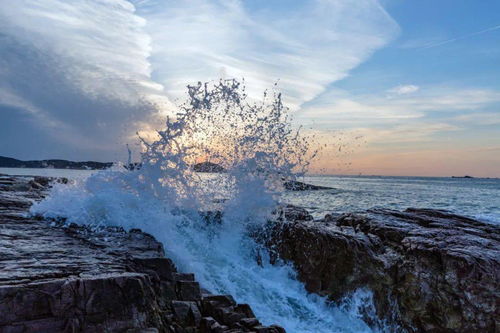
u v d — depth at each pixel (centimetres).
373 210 896
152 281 440
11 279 357
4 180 1178
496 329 566
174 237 659
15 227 574
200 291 486
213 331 409
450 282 586
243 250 739
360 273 652
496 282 575
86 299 359
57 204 664
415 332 599
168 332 410
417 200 2723
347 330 607
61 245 499
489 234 720
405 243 661
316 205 1923
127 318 371
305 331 562
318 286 661
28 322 336
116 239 556
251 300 600
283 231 738
